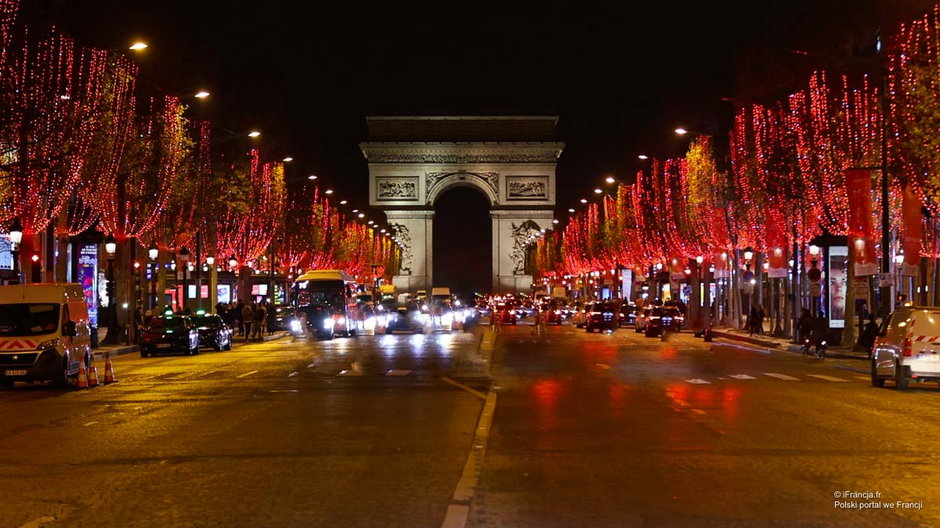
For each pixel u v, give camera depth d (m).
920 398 25.66
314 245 100.88
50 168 37.75
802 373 34.69
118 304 56.25
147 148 51.50
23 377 29.22
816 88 47.75
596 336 68.75
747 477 13.85
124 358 47.16
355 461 15.29
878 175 46.06
